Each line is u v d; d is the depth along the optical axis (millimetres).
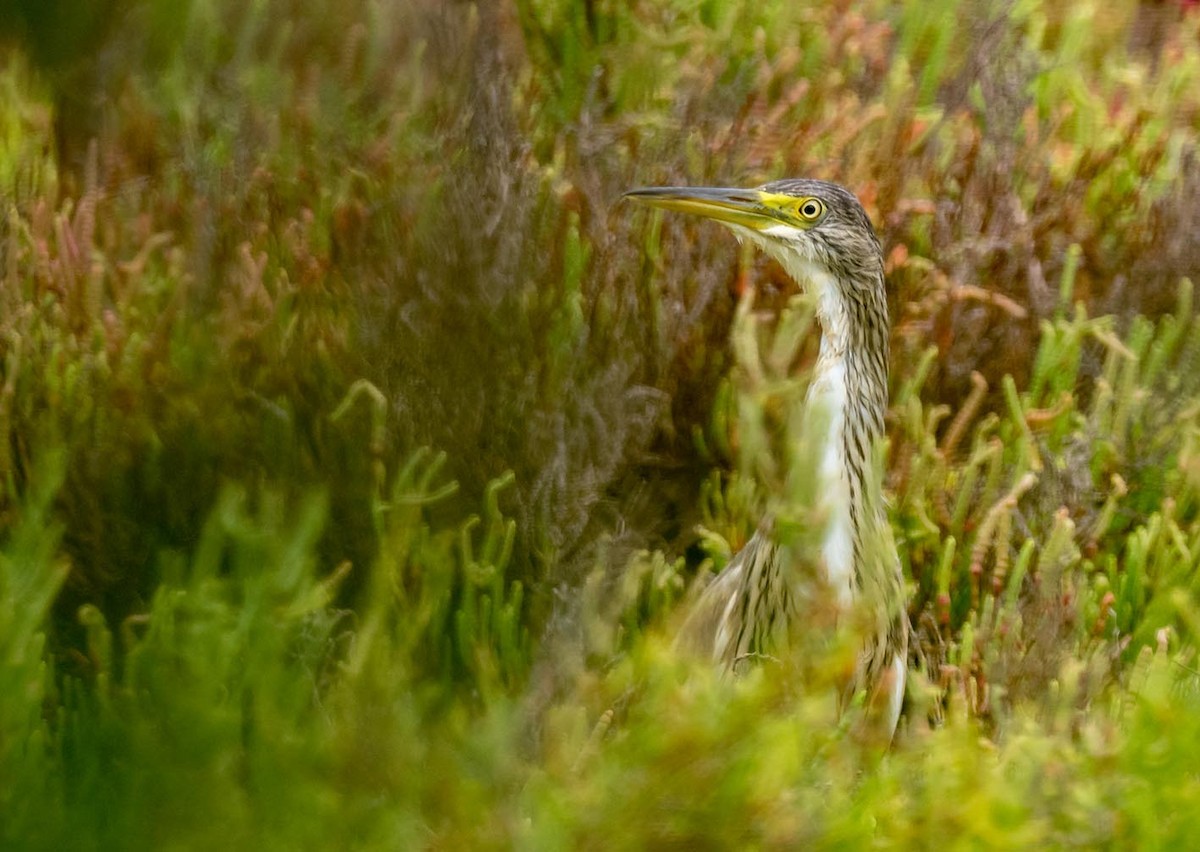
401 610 6902
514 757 5180
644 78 10445
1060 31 12445
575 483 7891
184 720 4824
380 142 9625
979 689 7387
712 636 7637
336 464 8023
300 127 9914
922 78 11031
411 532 7301
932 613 8055
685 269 8812
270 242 9141
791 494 5523
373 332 8211
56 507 7773
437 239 8203
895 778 5449
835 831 5047
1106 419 8680
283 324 8680
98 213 9664
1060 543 7332
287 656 5867
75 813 4633
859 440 7523
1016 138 10102
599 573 6590
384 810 4883
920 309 9039
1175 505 8484
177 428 8000
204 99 10125
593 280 8531
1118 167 10078
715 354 8773
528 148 8844
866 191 9375
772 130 9609
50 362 8273
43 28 4469
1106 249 9609
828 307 7762
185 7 8477
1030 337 9203
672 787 4898
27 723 5469
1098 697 6539
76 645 7484
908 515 8289
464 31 10008
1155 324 9562
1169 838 5348
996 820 5223
